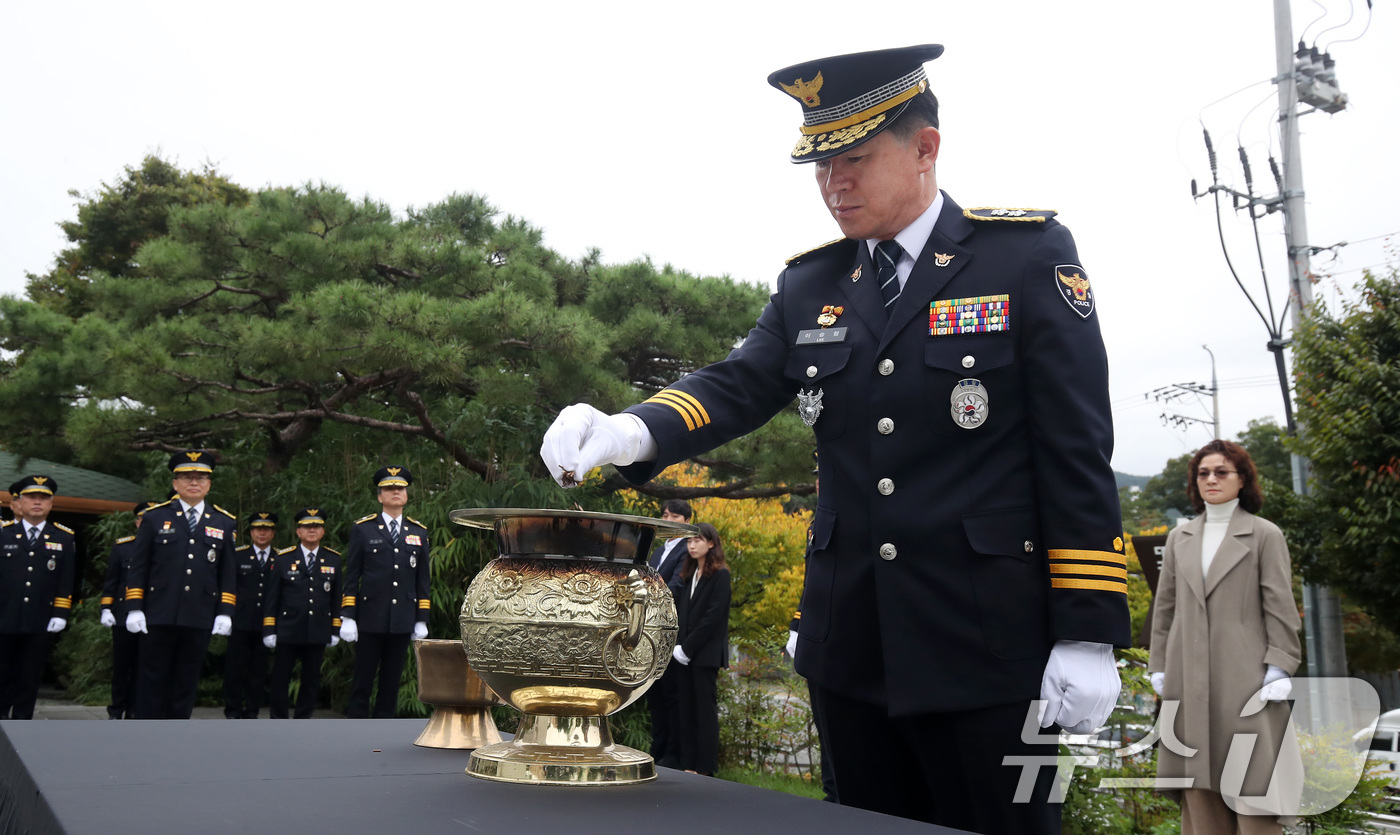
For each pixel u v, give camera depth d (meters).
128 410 9.45
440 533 8.80
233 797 1.05
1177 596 3.51
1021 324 1.42
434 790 1.14
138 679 7.28
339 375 10.16
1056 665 1.32
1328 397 8.22
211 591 7.46
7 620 7.75
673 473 11.70
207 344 9.00
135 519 11.09
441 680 1.60
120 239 19.52
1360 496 7.97
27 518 8.01
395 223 10.65
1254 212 10.80
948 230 1.52
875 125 1.46
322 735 1.72
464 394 10.15
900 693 1.37
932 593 1.38
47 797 1.02
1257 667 3.22
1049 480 1.36
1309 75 10.42
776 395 1.67
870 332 1.52
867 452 1.49
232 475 10.56
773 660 8.00
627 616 1.24
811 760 7.13
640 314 10.32
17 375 9.62
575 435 1.31
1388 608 8.23
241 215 10.42
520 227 11.36
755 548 10.02
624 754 1.32
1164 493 33.88
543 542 1.27
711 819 1.02
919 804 1.53
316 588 8.61
